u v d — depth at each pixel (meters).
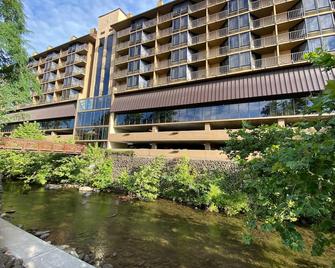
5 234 6.00
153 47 34.16
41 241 5.68
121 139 30.06
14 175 25.67
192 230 11.61
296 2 23.72
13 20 11.66
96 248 9.02
